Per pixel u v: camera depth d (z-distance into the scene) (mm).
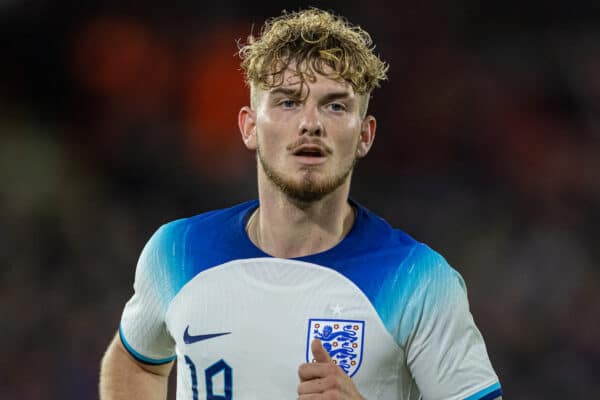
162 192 42656
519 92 46906
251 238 9961
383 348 9320
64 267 37812
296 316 9406
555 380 36438
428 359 9344
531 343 37594
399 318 9328
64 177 42281
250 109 9984
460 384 9266
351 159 9461
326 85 9195
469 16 48625
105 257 39031
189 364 9812
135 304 10562
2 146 42281
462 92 46688
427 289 9328
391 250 9617
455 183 44531
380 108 46250
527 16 49375
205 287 9766
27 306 35438
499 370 37062
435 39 48062
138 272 10383
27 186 41031
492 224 42938
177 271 9984
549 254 40844
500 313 38906
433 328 9297
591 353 37094
